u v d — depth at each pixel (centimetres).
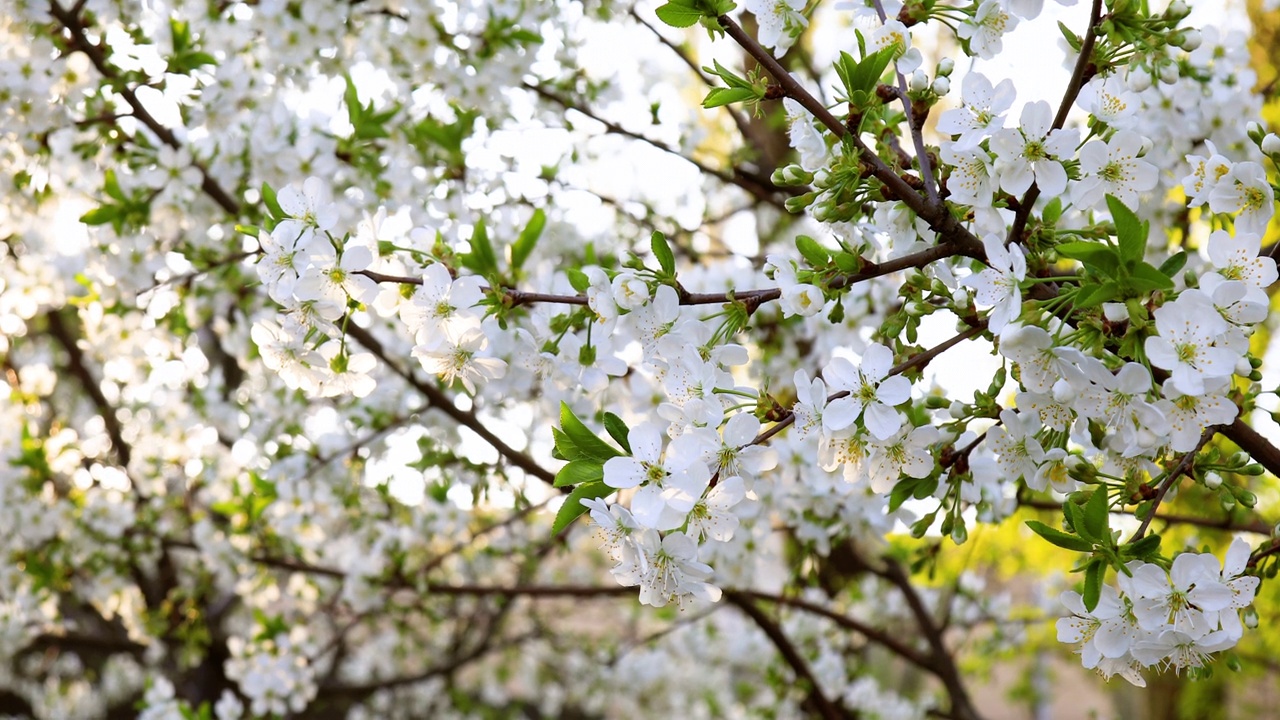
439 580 522
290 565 468
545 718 932
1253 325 162
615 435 178
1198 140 265
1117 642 167
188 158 349
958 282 174
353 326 371
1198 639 159
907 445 185
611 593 473
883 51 180
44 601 515
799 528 352
